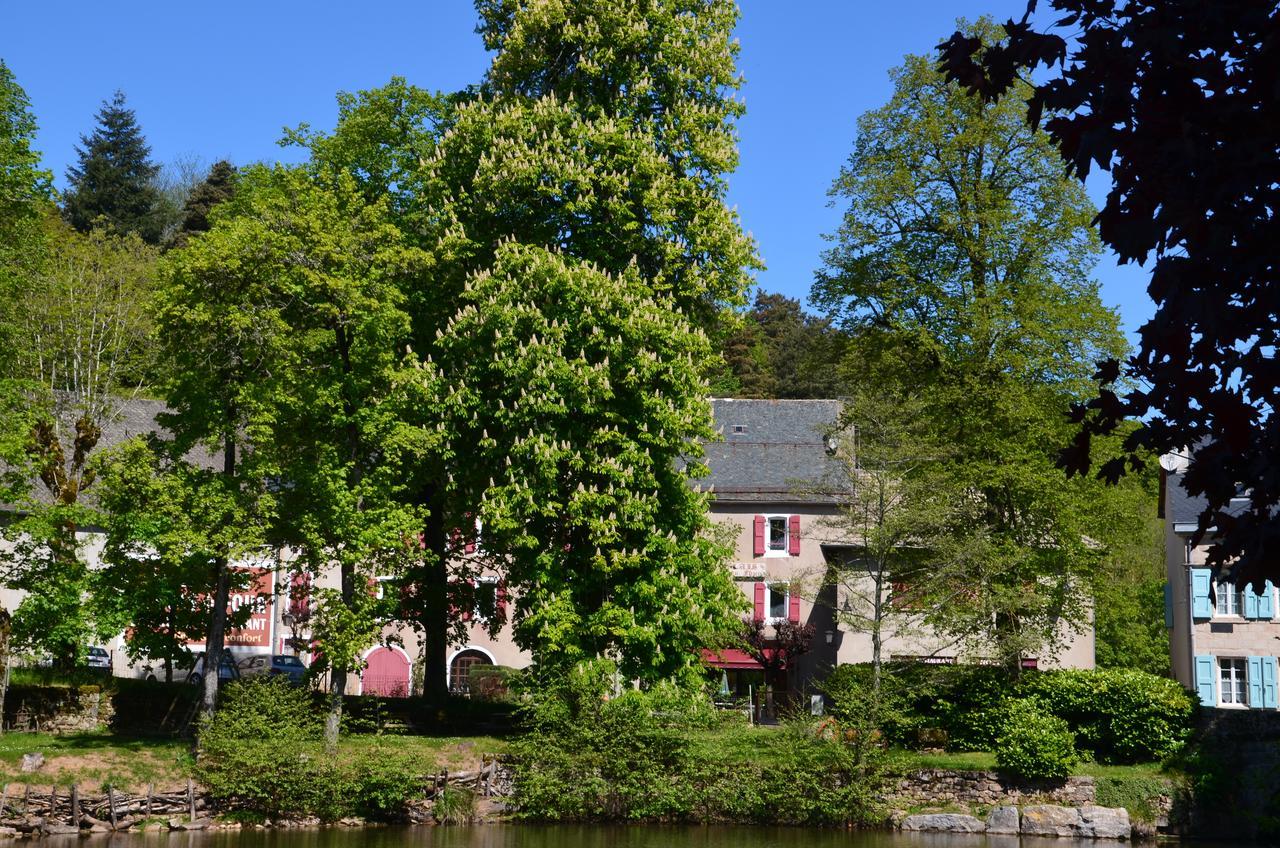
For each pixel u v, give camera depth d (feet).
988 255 117.60
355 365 99.19
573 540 103.50
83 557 130.93
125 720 104.73
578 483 101.30
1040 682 106.83
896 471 109.29
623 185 105.81
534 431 99.04
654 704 99.45
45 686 101.24
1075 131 22.81
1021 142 119.03
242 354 93.50
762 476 155.94
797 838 91.66
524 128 107.45
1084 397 111.55
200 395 94.73
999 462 114.32
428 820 95.14
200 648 150.92
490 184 106.42
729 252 107.24
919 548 113.29
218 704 104.78
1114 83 22.45
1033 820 96.22
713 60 111.86
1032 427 112.06
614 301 100.78
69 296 148.77
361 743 97.81
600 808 98.02
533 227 109.60
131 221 271.08
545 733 98.99
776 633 145.28
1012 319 114.73
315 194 98.63
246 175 120.47
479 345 103.19
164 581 98.58
